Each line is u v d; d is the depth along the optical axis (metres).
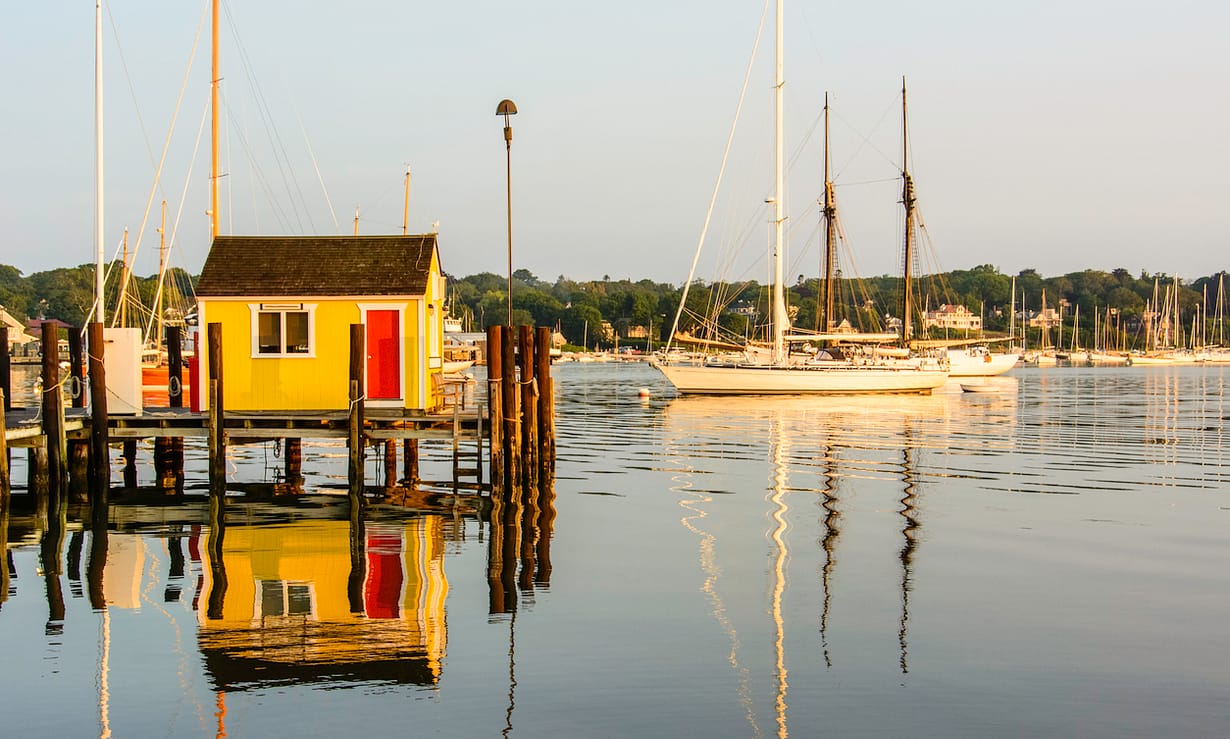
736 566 16.50
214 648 12.34
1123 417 46.62
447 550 17.55
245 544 17.97
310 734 10.01
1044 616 13.86
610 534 18.95
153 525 19.66
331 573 15.92
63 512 20.94
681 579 15.65
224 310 24.09
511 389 22.36
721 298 68.81
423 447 34.34
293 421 22.64
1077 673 11.73
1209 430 40.03
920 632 13.13
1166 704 10.88
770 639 12.80
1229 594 15.01
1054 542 18.41
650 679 11.42
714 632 13.04
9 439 19.92
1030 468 28.31
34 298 170.62
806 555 17.33
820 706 10.74
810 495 23.52
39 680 11.34
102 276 24.62
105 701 10.79
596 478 26.25
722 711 10.59
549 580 15.55
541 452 24.59
